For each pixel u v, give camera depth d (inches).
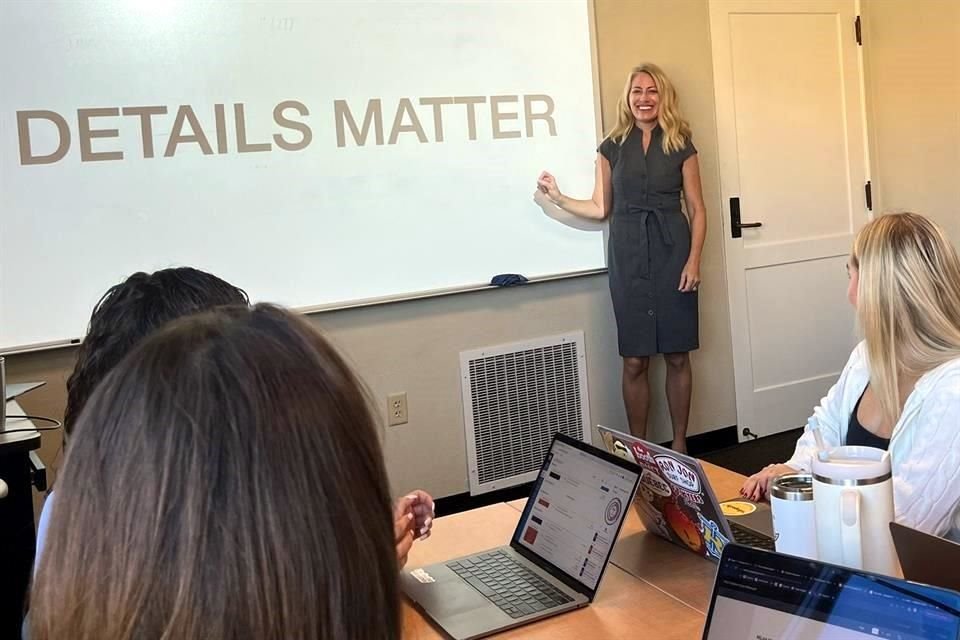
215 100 126.6
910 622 34.4
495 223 147.6
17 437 77.7
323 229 134.5
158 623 18.4
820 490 43.5
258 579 18.5
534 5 149.3
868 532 42.8
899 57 186.2
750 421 175.8
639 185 151.3
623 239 152.0
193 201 125.9
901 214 65.6
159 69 123.0
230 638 18.3
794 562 38.5
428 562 60.7
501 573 57.2
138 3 121.3
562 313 154.9
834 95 182.2
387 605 20.3
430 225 142.4
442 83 142.4
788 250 178.5
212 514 18.7
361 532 19.7
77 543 19.2
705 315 169.2
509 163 148.3
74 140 118.3
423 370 142.9
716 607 39.6
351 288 137.0
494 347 148.6
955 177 189.8
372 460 20.8
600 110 155.9
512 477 151.7
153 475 18.9
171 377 19.9
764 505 65.6
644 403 156.6
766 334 177.0
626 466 54.7
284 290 132.3
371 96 137.1
